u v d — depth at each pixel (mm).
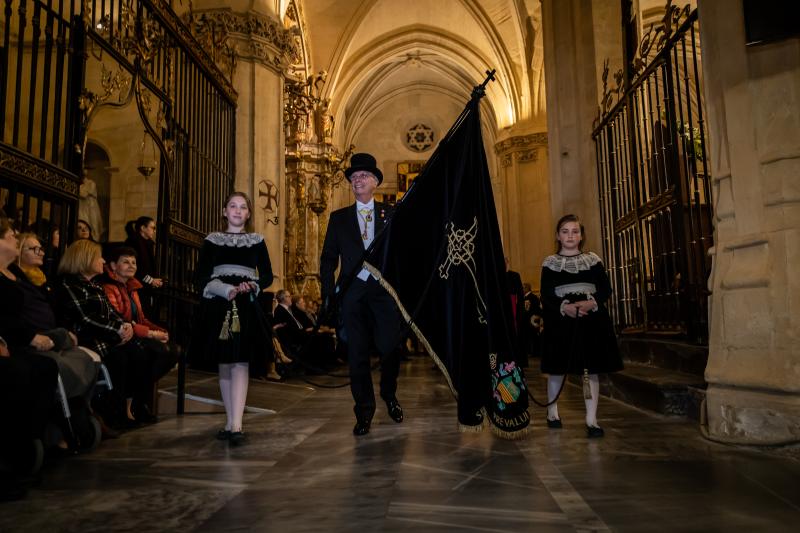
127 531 1847
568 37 8305
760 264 3150
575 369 3482
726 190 3422
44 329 3189
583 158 7891
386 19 21781
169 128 5680
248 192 9469
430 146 29641
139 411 4191
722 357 3291
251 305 3510
